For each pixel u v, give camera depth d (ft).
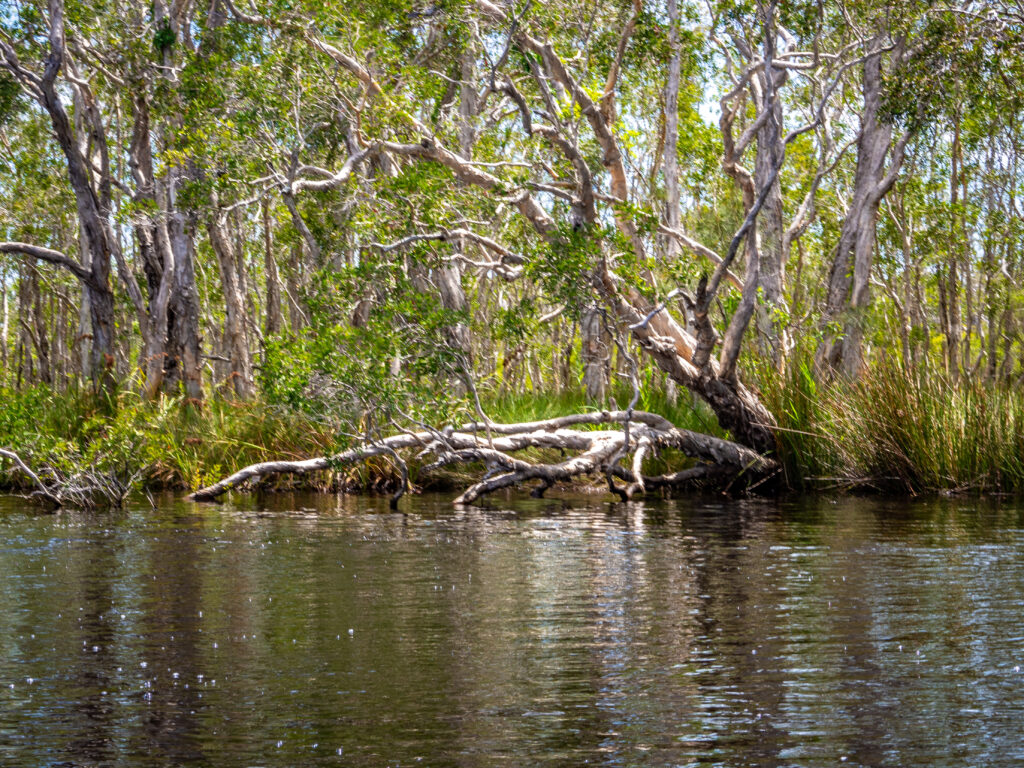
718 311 64.90
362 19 56.34
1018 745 14.07
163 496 49.75
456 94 72.90
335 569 27.78
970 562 28.22
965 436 47.80
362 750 14.02
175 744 14.28
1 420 47.70
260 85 55.77
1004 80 64.59
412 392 46.19
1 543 32.83
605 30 55.36
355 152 61.72
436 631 20.49
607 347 67.00
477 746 14.14
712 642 19.51
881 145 70.74
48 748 14.17
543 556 29.99
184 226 71.72
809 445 51.21
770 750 13.93
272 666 18.04
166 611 22.43
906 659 18.21
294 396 45.60
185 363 73.61
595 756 13.75
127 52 70.54
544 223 52.11
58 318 119.44
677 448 51.93
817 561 28.60
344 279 48.26
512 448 48.73
